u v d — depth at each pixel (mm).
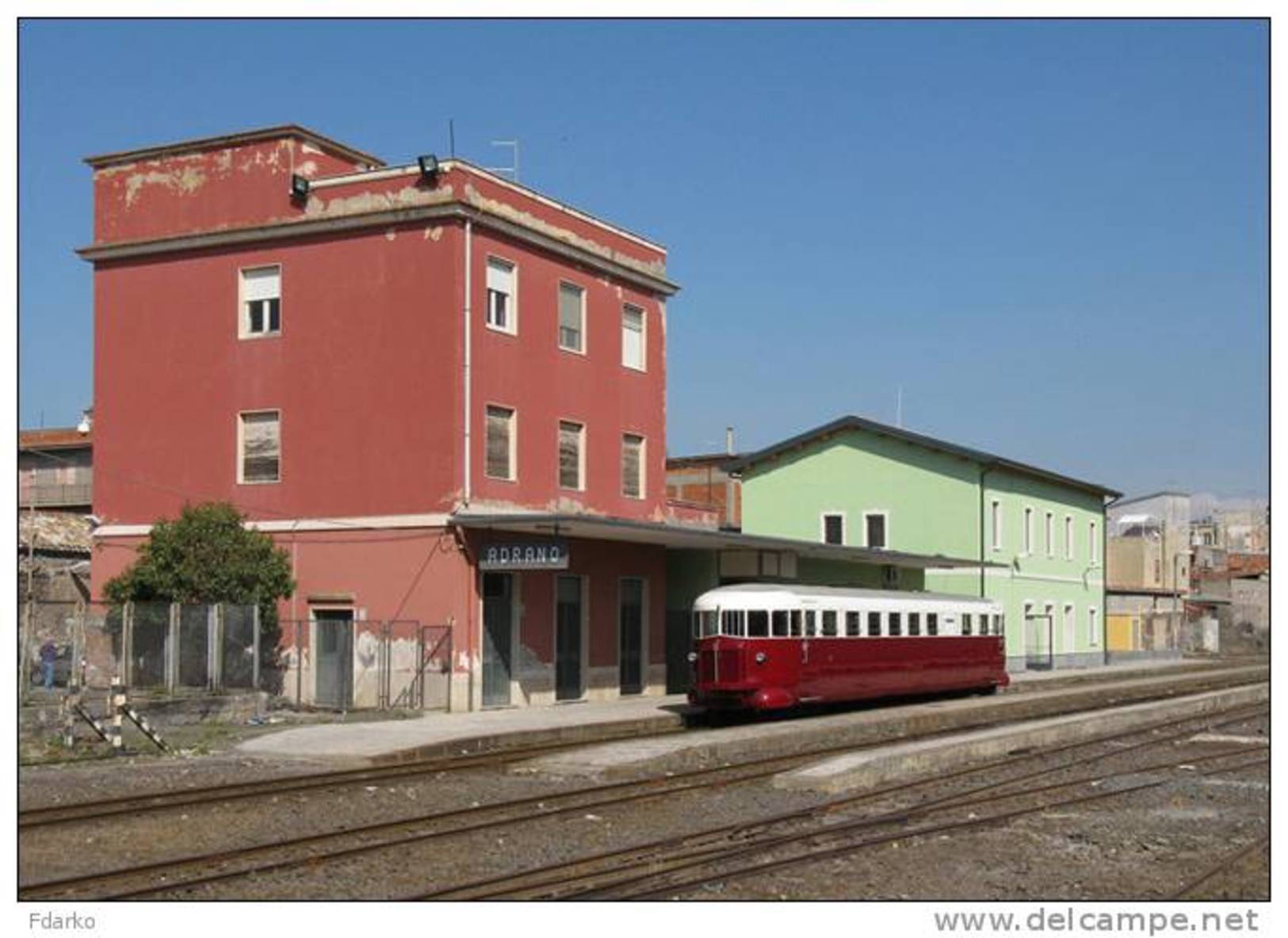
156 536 32406
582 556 35906
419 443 32750
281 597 33000
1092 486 63906
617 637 37031
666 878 14156
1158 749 29047
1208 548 102875
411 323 33000
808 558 43375
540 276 35375
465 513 32156
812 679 33344
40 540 42344
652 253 39500
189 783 21031
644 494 39031
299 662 32844
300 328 34156
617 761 23438
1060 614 61656
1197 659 78188
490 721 29516
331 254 33938
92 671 31906
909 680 37469
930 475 54344
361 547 33062
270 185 34500
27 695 26500
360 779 21344
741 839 16859
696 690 32500
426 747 24828
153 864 14328
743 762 25078
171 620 29969
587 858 15008
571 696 35656
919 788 21953
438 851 15805
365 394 33344
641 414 38938
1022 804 20344
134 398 35719
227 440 34719
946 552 53750
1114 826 18469
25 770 21906
